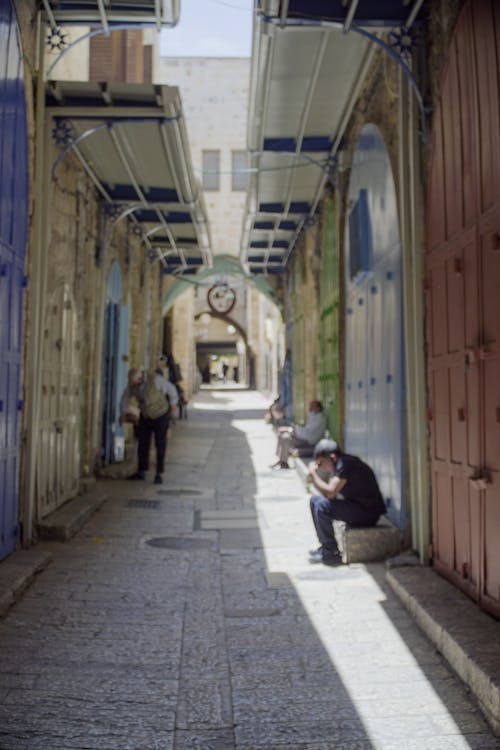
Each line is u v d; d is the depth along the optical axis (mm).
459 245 4508
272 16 5305
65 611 4668
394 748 2930
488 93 3986
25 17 5836
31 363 6160
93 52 11484
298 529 7273
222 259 21266
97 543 6566
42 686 3529
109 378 11258
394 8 5285
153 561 5973
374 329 7156
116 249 11398
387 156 6375
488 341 4027
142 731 3086
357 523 5949
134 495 9164
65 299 7656
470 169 4301
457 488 4613
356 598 4898
